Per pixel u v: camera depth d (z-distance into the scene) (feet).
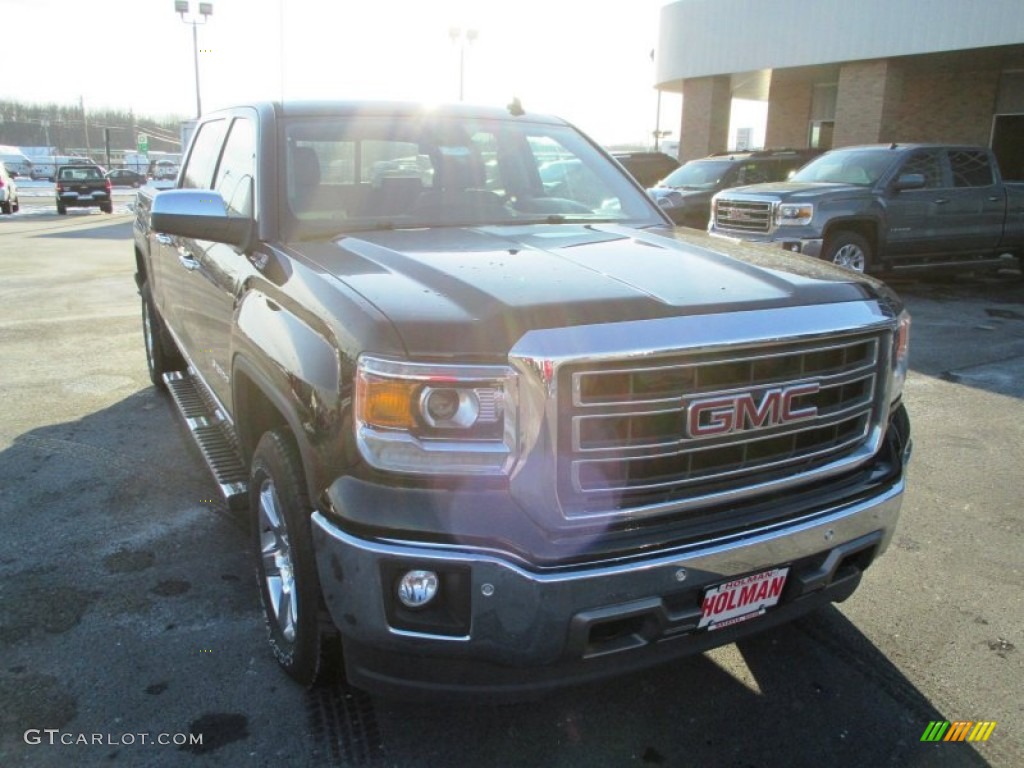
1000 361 25.17
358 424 7.10
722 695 9.56
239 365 10.07
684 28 76.43
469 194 11.98
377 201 11.39
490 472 6.93
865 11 61.21
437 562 6.91
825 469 8.30
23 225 78.13
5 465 15.98
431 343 6.96
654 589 7.24
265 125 11.50
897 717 9.21
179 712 9.04
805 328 7.76
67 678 9.58
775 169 51.49
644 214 13.01
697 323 7.34
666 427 7.27
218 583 11.75
